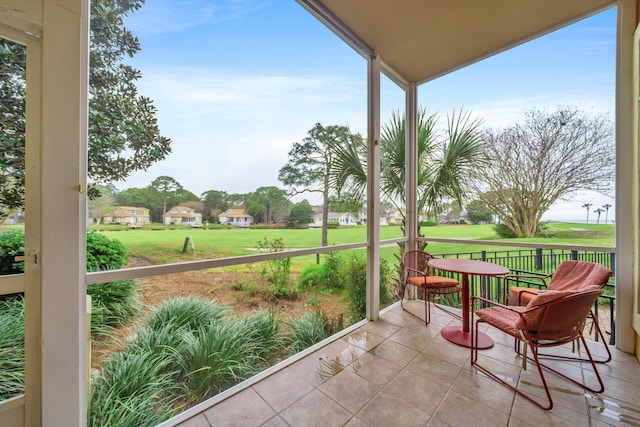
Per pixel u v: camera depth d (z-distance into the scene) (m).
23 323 1.01
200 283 2.03
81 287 1.14
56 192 1.05
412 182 3.52
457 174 3.22
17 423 0.99
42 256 1.02
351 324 2.90
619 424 1.40
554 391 1.67
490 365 1.97
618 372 1.85
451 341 2.34
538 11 2.29
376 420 1.45
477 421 1.43
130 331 1.69
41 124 1.02
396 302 3.46
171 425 1.42
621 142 2.15
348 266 3.00
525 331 1.58
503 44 2.74
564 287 2.09
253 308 2.27
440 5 2.21
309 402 1.60
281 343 2.26
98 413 1.35
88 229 1.34
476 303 3.24
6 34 0.96
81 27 1.15
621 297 2.14
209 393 1.71
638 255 2.02
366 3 2.18
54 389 1.04
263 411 1.53
